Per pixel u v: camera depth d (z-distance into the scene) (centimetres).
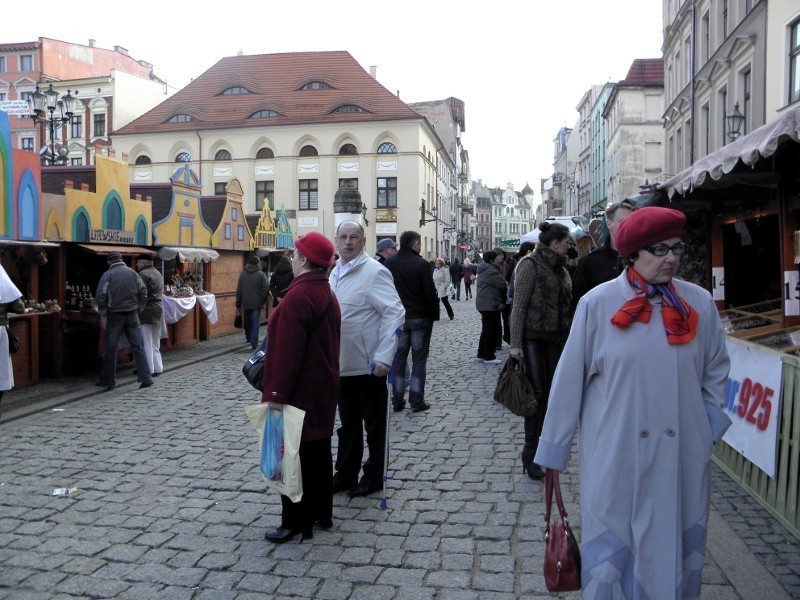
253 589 364
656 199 827
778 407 442
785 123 423
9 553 412
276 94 4616
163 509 483
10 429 713
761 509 466
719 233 859
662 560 248
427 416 759
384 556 402
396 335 495
